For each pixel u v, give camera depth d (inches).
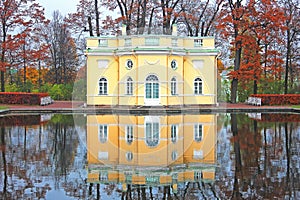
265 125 786.2
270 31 1423.5
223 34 1450.5
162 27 1384.1
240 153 496.4
